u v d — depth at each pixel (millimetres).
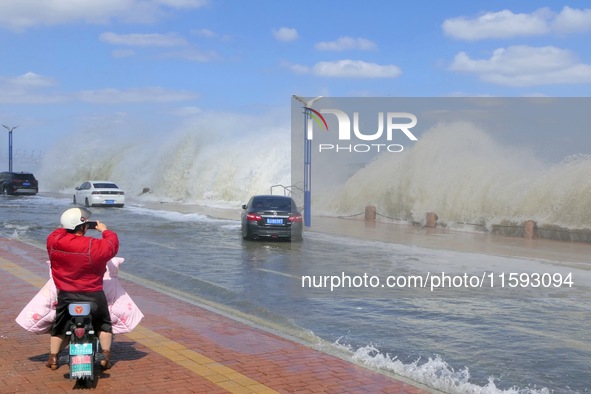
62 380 5484
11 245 15516
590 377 6234
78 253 5332
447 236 19859
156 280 11734
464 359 6828
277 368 6035
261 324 8359
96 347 5820
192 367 5980
